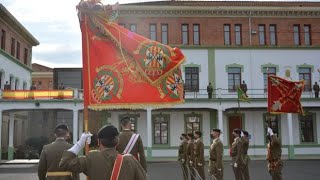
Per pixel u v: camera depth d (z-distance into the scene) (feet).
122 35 21.01
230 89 113.50
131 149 21.88
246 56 115.03
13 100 99.40
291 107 40.42
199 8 113.19
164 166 85.51
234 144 39.04
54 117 135.44
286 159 107.14
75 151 13.23
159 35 113.39
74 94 101.50
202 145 40.68
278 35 116.26
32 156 111.45
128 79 20.89
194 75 113.29
